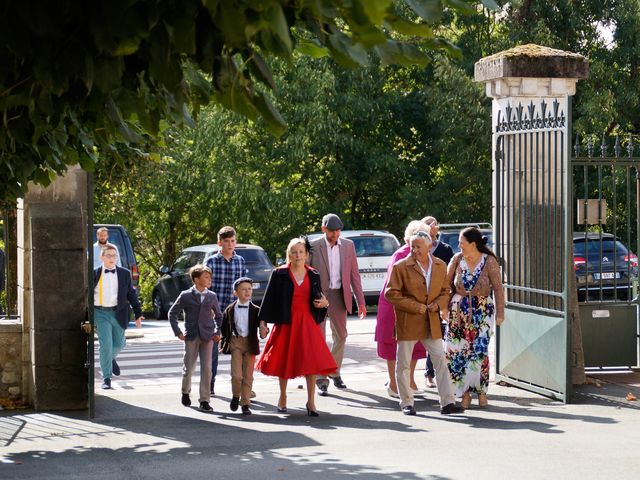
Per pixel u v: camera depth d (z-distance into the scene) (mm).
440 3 2768
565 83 11914
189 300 10930
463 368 10570
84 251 10938
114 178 24703
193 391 12242
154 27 2914
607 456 8242
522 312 11625
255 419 10328
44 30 2885
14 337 11234
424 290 10352
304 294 10547
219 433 9594
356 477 7578
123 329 12500
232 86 2945
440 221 31422
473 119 30203
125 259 21969
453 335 10602
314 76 30031
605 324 12062
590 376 12234
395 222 34250
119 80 3121
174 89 2984
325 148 30531
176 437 9422
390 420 10125
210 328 10992
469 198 31422
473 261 10602
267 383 12773
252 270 23422
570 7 29672
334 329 12164
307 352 10430
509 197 12008
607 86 29703
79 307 10898
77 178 11039
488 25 30938
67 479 7742
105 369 12445
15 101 3365
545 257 11289
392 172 31844
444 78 30047
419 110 32312
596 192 28828
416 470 7793
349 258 12188
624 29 29609
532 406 10641
